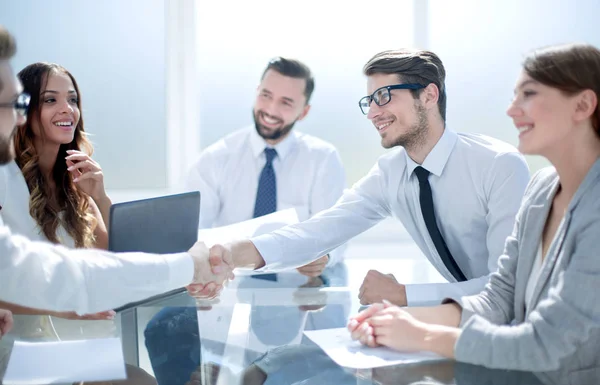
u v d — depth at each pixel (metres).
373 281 1.47
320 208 2.85
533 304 1.11
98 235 1.89
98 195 1.87
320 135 4.25
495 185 1.64
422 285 1.46
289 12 4.08
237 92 4.12
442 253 1.76
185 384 0.97
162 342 1.17
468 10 4.04
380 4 4.08
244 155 2.93
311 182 2.87
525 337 1.02
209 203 2.89
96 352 1.12
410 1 4.06
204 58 4.06
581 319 0.99
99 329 1.25
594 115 1.07
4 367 1.04
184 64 3.86
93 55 3.85
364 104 1.75
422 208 1.74
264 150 2.89
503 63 4.07
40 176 1.79
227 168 2.92
